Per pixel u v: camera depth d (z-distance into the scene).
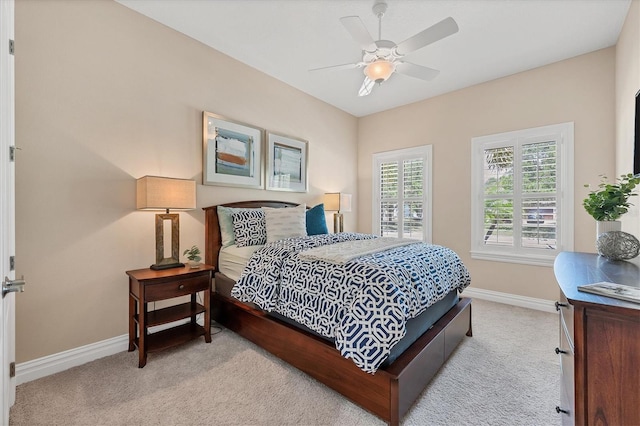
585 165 2.93
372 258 1.89
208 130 2.85
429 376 1.77
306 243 2.38
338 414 1.55
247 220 2.83
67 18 2.02
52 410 1.56
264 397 1.68
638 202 1.94
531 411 1.57
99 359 2.12
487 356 2.15
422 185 4.17
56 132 1.97
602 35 2.62
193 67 2.75
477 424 1.48
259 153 3.36
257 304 2.11
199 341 2.40
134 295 2.16
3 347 1.09
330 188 4.40
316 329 1.75
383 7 2.24
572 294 0.95
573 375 0.97
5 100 1.16
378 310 1.49
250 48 2.91
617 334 0.83
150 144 2.46
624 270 1.31
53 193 1.96
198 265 2.43
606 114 2.82
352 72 3.41
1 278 1.05
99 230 2.17
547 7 2.25
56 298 1.97
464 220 3.76
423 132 4.16
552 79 3.12
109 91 2.22
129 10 2.33
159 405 1.61
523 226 3.34
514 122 3.37
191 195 2.36
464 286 2.50
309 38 2.73
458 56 2.98
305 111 3.97
